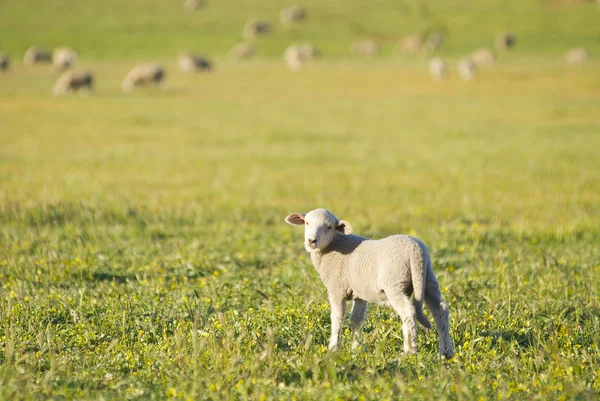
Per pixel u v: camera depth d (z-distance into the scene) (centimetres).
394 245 1945
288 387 1725
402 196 5416
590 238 3919
